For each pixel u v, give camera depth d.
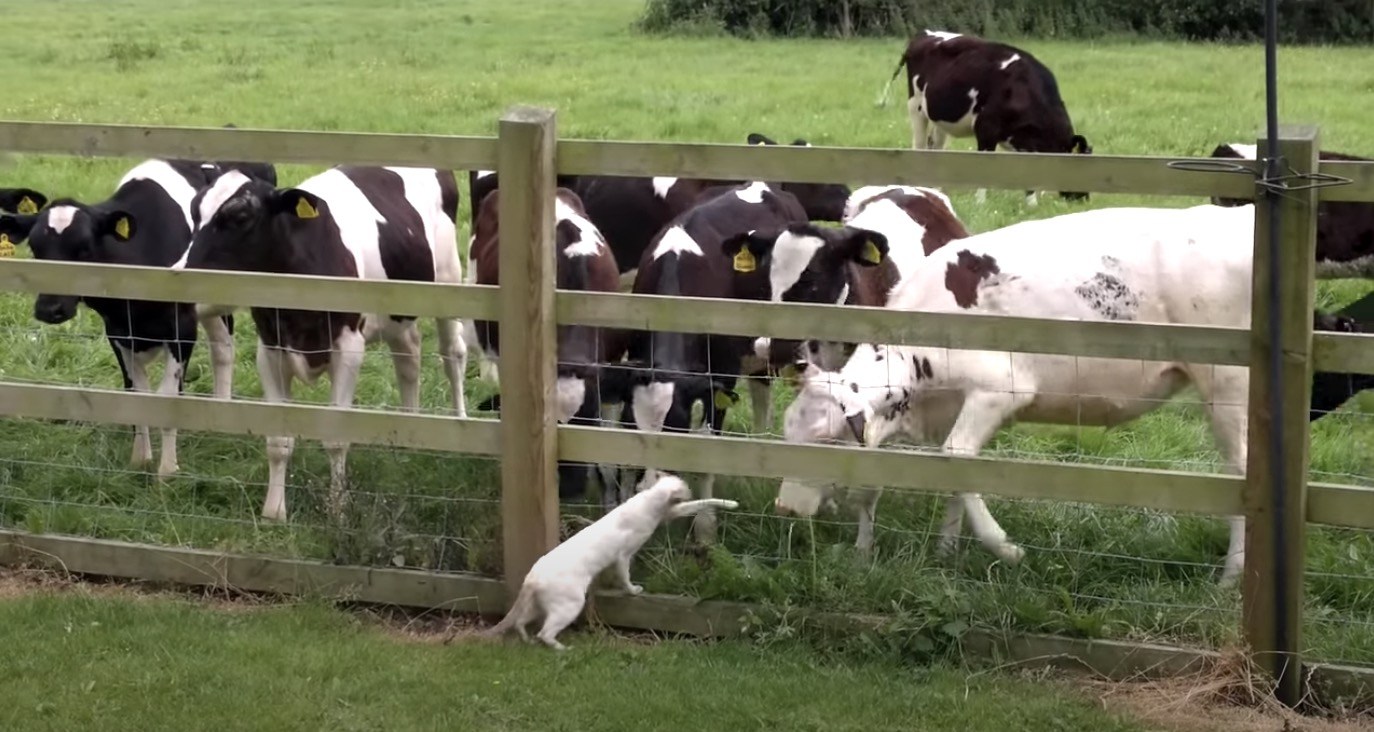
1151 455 6.52
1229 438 5.45
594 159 4.53
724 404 5.95
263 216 5.95
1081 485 4.33
